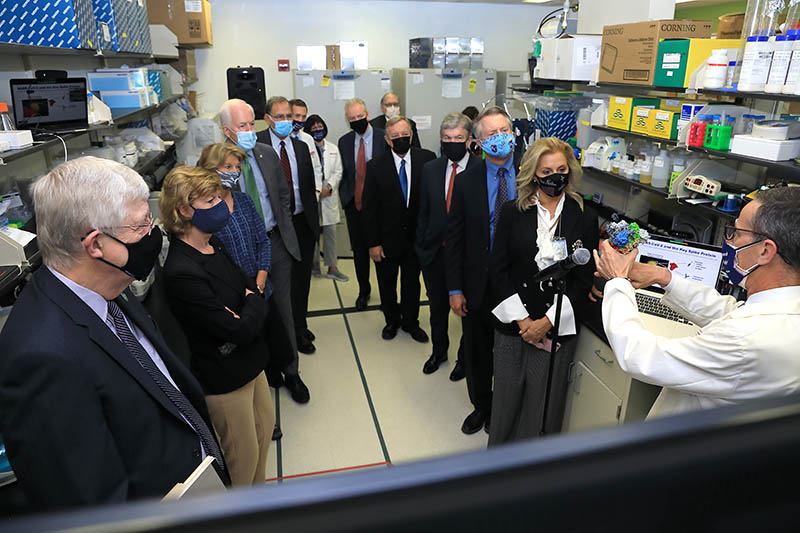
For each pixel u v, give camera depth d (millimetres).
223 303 1802
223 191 1848
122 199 1015
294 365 2967
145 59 4488
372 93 5121
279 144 3143
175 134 4418
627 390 1889
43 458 908
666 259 2191
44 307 977
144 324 1253
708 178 2326
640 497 227
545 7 5855
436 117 5242
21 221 1842
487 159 2346
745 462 236
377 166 3238
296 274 3330
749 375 1069
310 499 196
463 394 3047
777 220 1068
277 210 2770
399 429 2754
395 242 3318
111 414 1017
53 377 908
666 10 2594
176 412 1154
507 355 2119
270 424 2098
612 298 1354
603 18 2982
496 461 214
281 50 5516
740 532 240
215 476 1057
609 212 3166
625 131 2783
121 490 983
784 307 1074
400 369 3297
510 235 2021
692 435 233
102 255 1020
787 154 1824
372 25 5605
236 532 189
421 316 4043
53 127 2039
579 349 2193
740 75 1925
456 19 5754
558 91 3568
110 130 3389
